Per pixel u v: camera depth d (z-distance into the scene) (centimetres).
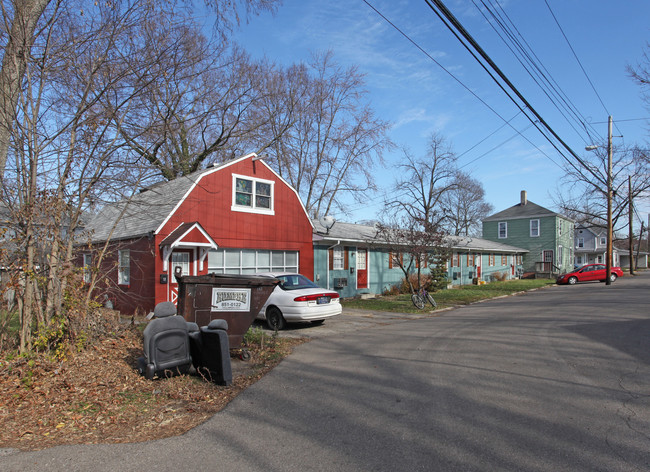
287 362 745
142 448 403
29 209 632
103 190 761
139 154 1021
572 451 375
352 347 863
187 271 1359
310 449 394
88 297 742
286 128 2759
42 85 691
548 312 1352
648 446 382
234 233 1489
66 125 708
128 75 861
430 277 2411
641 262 8281
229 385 607
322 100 3042
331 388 586
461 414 472
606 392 537
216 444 410
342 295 1952
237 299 809
